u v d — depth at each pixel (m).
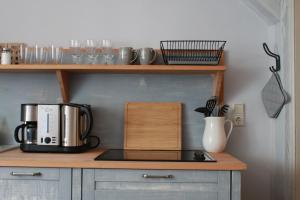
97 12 2.10
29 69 1.90
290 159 1.81
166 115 2.06
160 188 1.54
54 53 1.96
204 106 2.07
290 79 1.82
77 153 1.80
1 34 2.10
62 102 2.08
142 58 1.87
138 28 2.10
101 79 2.10
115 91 2.09
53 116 1.80
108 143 2.08
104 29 2.10
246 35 2.09
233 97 2.08
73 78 2.09
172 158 1.64
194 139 2.07
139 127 2.05
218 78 1.90
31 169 1.56
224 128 2.01
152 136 2.04
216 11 2.10
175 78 2.08
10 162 1.55
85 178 1.55
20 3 2.11
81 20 2.10
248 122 2.07
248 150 2.06
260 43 2.09
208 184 1.53
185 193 1.53
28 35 2.10
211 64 1.86
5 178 1.57
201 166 1.52
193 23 2.09
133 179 1.54
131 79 2.09
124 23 2.10
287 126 1.85
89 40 2.04
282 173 1.91
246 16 2.10
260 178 2.05
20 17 2.11
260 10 2.01
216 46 2.06
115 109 2.09
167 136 2.04
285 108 1.87
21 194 1.56
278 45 1.98
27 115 1.84
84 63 1.98
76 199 1.55
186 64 1.86
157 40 2.09
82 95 2.09
